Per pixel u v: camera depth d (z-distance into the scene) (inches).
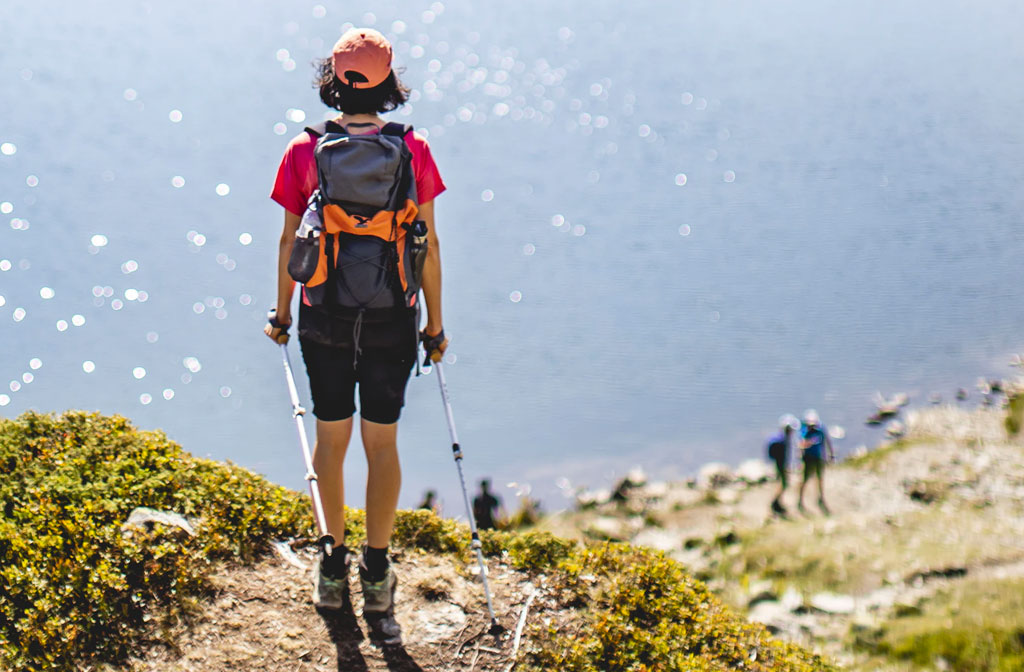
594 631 191.8
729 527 701.9
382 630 178.9
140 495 201.6
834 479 802.2
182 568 182.9
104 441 219.9
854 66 4320.9
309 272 151.0
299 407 169.2
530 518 792.3
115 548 182.7
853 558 520.1
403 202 151.8
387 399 160.9
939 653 395.2
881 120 3533.5
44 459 210.8
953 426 958.4
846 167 3006.9
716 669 198.2
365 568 177.9
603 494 833.5
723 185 2913.4
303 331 156.6
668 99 3870.6
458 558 205.3
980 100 3683.6
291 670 169.5
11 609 170.1
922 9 5428.2
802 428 768.3
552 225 2586.1
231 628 176.1
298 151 153.4
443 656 177.0
